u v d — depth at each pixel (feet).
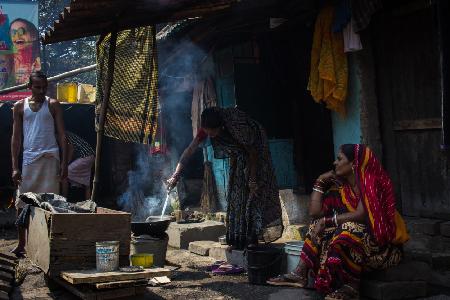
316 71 19.61
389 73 18.93
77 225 13.26
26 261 18.29
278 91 24.47
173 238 22.94
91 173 36.58
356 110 19.42
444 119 14.84
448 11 14.79
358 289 13.34
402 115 18.61
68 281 12.48
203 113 17.34
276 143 24.27
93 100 38.50
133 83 20.38
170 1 16.24
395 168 18.99
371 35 19.30
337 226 13.56
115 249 13.05
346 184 14.11
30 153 18.31
